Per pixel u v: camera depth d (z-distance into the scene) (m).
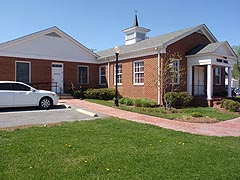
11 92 12.75
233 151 6.05
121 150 5.84
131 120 10.78
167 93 15.80
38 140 6.59
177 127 9.67
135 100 16.36
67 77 22.19
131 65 19.66
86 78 23.48
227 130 9.36
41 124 9.20
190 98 16.53
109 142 6.57
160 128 8.95
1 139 6.63
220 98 17.47
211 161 5.20
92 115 11.45
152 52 17.55
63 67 21.97
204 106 16.83
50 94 14.05
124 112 13.20
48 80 21.03
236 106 14.77
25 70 19.88
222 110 15.11
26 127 8.48
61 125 8.91
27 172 4.42
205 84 19.94
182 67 18.03
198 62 17.69
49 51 21.14
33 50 20.27
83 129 8.22
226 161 5.23
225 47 18.33
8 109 13.58
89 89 20.81
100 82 24.03
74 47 22.69
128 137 7.22
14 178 4.16
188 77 18.33
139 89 18.75
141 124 9.54
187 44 18.61
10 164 4.79
